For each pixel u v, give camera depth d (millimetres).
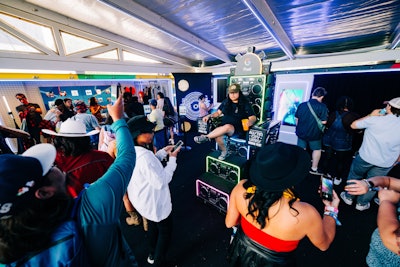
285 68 4574
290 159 898
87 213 597
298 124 3494
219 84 6434
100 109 5234
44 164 541
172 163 1651
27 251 474
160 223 1610
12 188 428
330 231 976
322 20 2551
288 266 945
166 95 6949
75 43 3555
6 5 2646
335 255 1970
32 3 2812
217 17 2557
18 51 3023
